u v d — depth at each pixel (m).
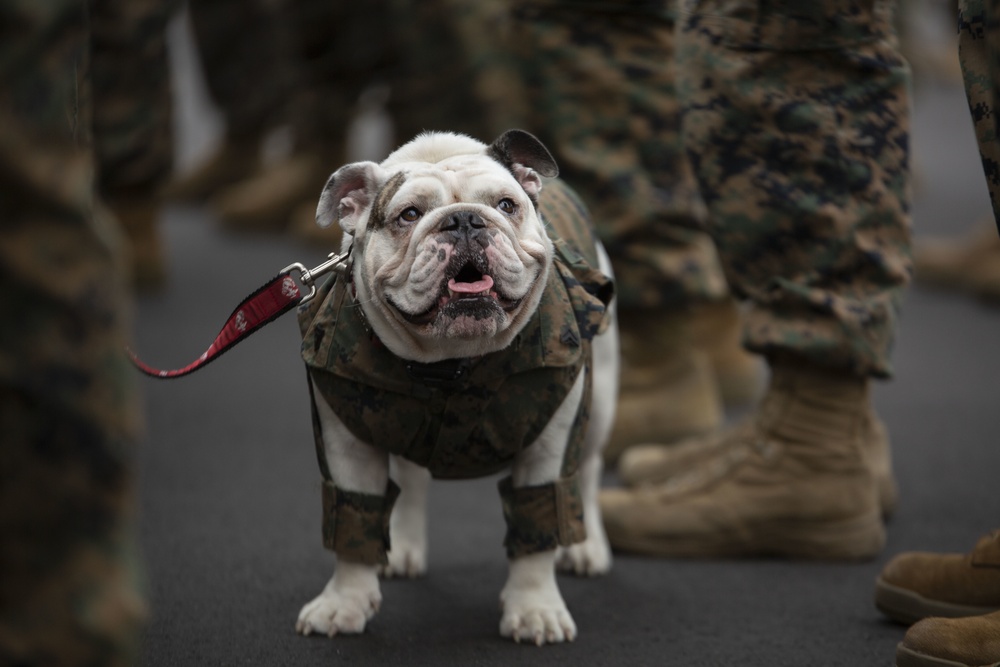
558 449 2.58
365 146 10.19
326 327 2.49
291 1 7.71
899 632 2.75
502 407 2.46
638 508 3.35
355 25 7.41
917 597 2.71
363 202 2.52
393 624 2.76
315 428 2.59
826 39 3.07
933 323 6.25
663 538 3.32
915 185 9.18
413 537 3.12
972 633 2.35
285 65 8.60
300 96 8.09
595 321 2.55
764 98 3.10
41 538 1.52
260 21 8.48
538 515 2.60
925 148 11.52
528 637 2.64
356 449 2.56
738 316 4.94
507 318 2.32
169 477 3.96
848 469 3.25
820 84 3.11
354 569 2.68
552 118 4.10
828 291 3.12
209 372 5.35
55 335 1.50
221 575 3.08
